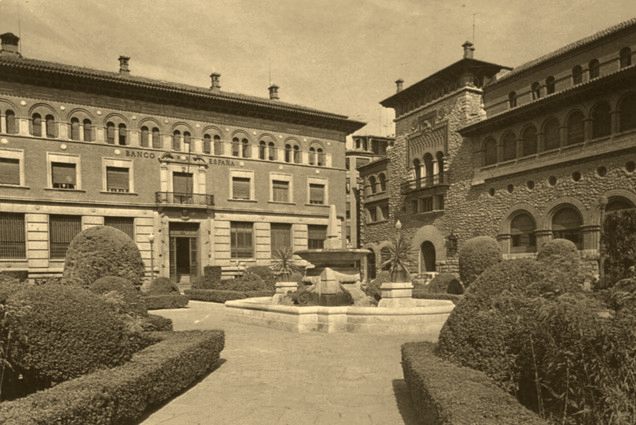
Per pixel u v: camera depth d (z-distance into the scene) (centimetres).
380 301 1566
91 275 1675
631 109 2548
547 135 3066
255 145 4125
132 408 621
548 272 666
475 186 3619
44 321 648
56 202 3259
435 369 623
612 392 472
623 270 1678
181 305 2462
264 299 2095
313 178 4394
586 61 2948
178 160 3738
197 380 875
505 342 628
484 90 3762
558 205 2922
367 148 6444
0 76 3100
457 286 2509
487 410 459
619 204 2581
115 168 3528
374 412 680
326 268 1762
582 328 506
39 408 485
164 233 3634
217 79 4203
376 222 5025
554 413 556
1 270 2936
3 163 3119
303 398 755
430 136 4184
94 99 3453
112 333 706
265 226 4112
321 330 1462
